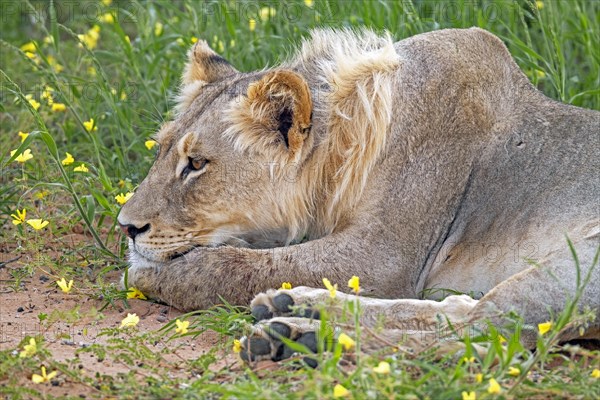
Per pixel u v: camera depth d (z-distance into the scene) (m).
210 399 7.86
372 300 9.11
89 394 8.02
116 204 12.22
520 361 8.27
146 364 8.59
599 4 14.88
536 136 10.40
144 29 15.30
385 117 10.23
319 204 10.60
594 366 8.10
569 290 8.77
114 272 11.31
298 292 9.11
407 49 10.73
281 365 8.48
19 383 8.14
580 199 9.87
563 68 13.23
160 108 14.38
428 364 7.85
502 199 10.23
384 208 10.16
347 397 7.33
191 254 10.23
